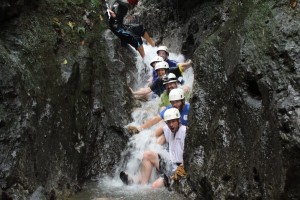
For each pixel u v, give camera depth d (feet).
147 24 33.50
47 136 17.85
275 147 12.17
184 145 17.58
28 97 17.48
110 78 23.41
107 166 20.76
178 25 30.66
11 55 18.01
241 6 17.11
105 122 21.75
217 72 16.90
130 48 28.45
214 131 15.80
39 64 19.17
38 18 21.25
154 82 24.86
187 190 16.72
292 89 12.31
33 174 16.44
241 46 15.02
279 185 11.73
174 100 19.75
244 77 14.48
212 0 26.55
